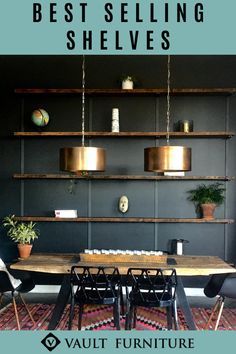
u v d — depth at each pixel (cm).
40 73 505
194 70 499
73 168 330
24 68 506
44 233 505
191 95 494
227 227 496
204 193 479
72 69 504
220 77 498
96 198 503
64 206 505
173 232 499
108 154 503
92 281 321
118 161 502
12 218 484
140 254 350
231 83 496
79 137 504
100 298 316
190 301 466
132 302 315
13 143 507
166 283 320
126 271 330
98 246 501
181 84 498
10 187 507
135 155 501
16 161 507
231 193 496
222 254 495
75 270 334
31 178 504
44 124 488
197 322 385
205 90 474
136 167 500
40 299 466
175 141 499
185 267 330
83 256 352
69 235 505
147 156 335
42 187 507
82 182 505
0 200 506
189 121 481
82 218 484
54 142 506
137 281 321
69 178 499
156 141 499
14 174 493
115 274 338
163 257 346
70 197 505
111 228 503
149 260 348
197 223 498
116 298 324
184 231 498
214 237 497
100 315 408
